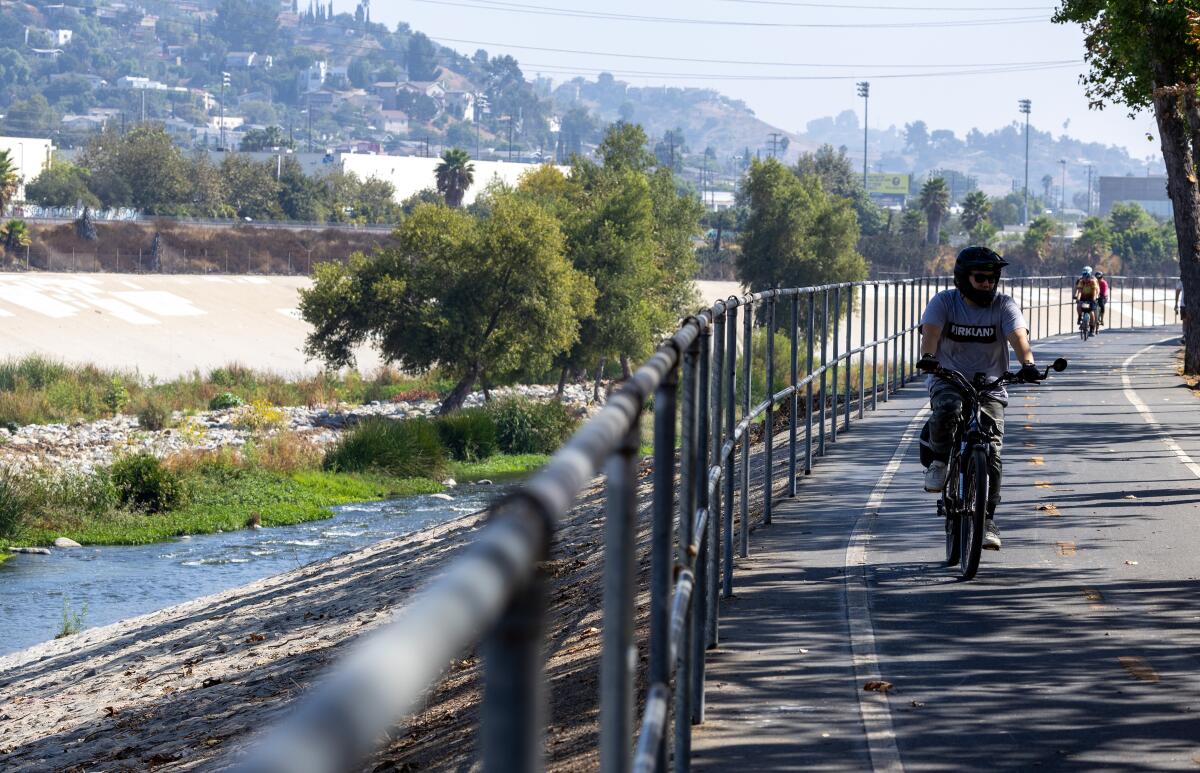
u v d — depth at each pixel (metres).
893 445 21.44
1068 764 7.00
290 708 13.52
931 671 8.84
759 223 121.81
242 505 42.00
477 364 71.25
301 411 72.19
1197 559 12.53
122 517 39.38
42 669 20.59
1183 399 28.80
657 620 4.02
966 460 11.80
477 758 8.43
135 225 167.75
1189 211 37.44
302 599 22.34
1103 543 13.40
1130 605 10.73
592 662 9.92
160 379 84.31
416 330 70.25
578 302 74.19
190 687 16.41
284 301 124.25
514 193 92.62
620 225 84.88
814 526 14.57
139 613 27.03
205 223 176.62
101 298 111.31
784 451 21.47
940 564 12.46
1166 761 7.04
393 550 26.38
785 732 7.52
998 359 12.12
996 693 8.32
